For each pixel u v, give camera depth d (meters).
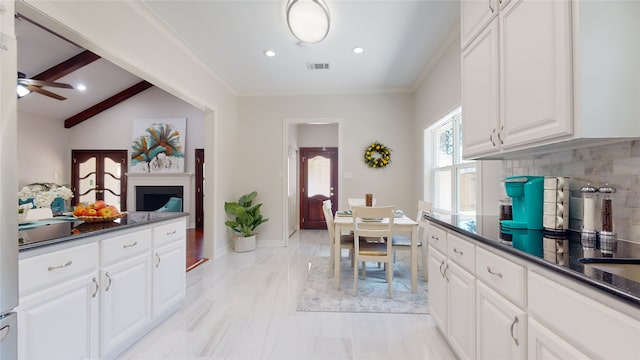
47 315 1.25
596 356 0.73
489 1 1.56
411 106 4.58
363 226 2.70
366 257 2.63
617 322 0.67
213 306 2.42
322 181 6.68
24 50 4.05
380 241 3.26
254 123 4.76
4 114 0.76
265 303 2.48
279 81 4.26
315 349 1.80
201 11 2.52
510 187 1.61
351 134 4.65
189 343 1.86
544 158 1.70
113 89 6.14
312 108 4.70
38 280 1.21
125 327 1.72
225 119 4.33
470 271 1.43
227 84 4.34
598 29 1.03
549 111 1.14
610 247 1.10
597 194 1.26
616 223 1.23
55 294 1.28
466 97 1.86
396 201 4.58
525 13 1.27
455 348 1.60
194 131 6.61
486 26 1.60
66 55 4.43
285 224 4.76
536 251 1.04
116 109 6.61
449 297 1.69
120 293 1.68
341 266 3.59
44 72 4.48
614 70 1.04
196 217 6.58
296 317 2.23
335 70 3.85
